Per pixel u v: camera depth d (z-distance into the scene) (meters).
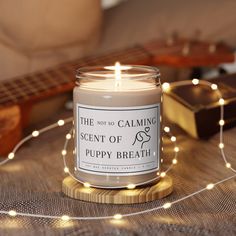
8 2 1.24
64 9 1.26
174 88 0.92
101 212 0.61
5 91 1.06
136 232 0.56
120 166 0.64
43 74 1.14
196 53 1.15
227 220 0.58
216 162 0.77
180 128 0.92
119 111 0.63
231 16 1.24
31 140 1.02
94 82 0.64
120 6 1.43
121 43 1.32
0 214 0.61
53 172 0.79
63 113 1.18
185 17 1.28
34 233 0.56
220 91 0.91
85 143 0.65
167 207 0.62
